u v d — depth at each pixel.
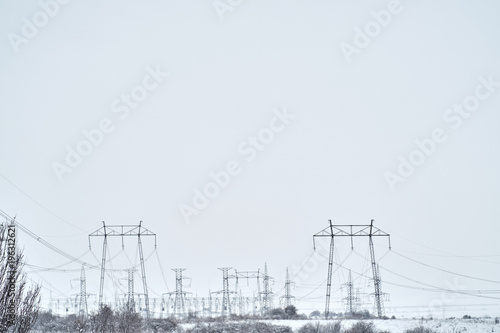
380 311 116.31
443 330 75.00
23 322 39.06
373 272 118.12
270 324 90.94
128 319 79.00
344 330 79.38
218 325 91.12
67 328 75.00
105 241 114.88
